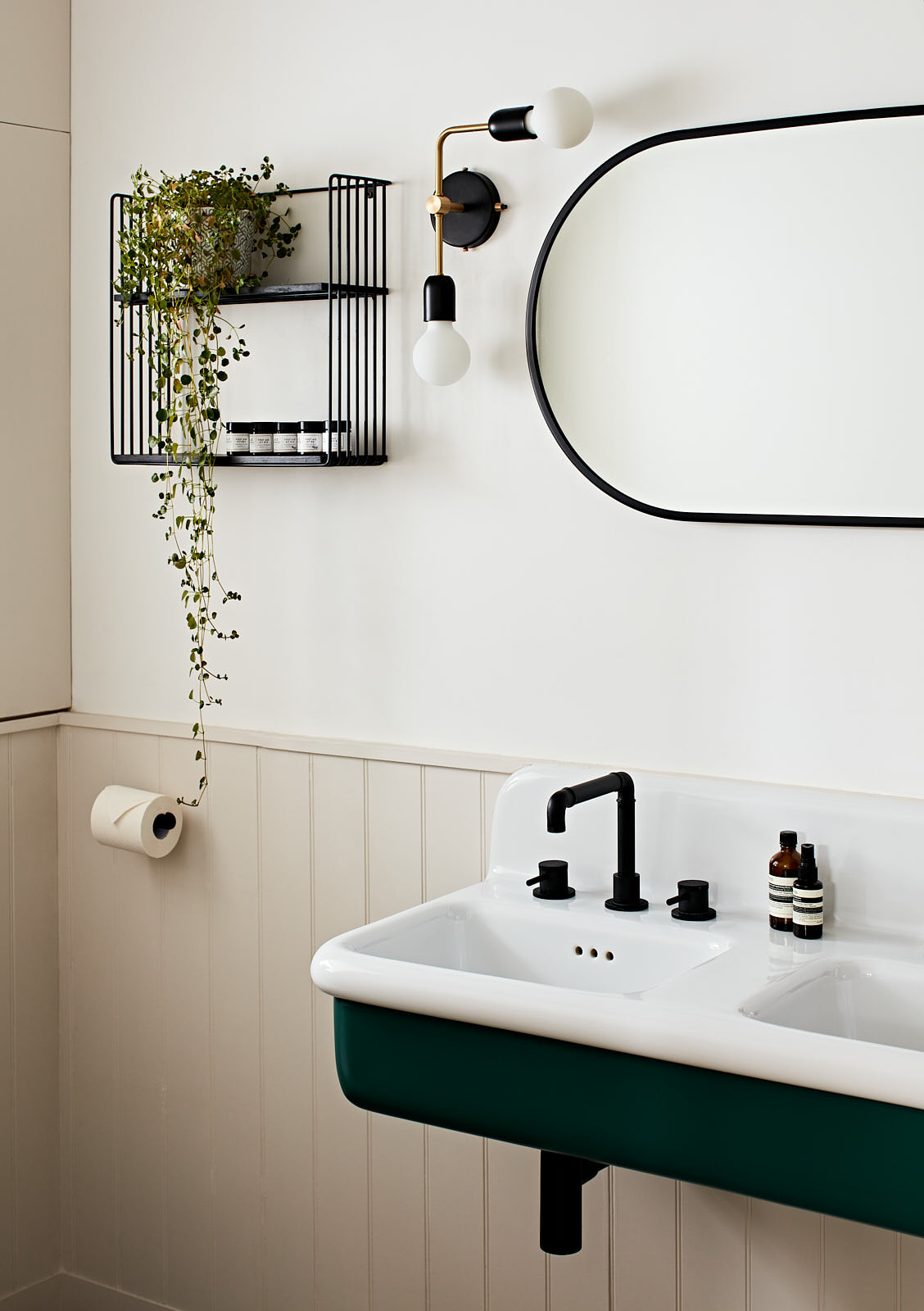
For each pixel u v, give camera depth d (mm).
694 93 1862
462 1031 1536
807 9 1775
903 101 1727
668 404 1896
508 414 2049
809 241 1780
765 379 1825
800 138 1774
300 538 2268
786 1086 1349
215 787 2375
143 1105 2502
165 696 2447
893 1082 1278
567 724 2039
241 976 2369
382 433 2170
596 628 2004
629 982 1771
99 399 2492
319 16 2184
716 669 1914
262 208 2213
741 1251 1919
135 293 2229
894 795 1799
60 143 2480
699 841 1855
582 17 1942
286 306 2250
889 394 1746
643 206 1890
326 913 2270
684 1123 1409
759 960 1618
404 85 2109
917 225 1713
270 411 2283
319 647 2262
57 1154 2611
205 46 2314
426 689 2162
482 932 1881
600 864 1937
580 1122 1471
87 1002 2561
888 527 1766
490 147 2025
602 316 1935
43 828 2547
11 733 2471
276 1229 2359
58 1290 2625
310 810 2271
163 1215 2492
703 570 1913
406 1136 2205
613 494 1943
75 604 2551
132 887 2486
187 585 2379
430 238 2102
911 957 1637
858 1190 1320
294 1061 2320
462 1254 2166
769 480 1834
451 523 2115
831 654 1831
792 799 1792
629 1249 2010
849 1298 1843
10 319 2422
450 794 2135
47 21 2438
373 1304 2260
